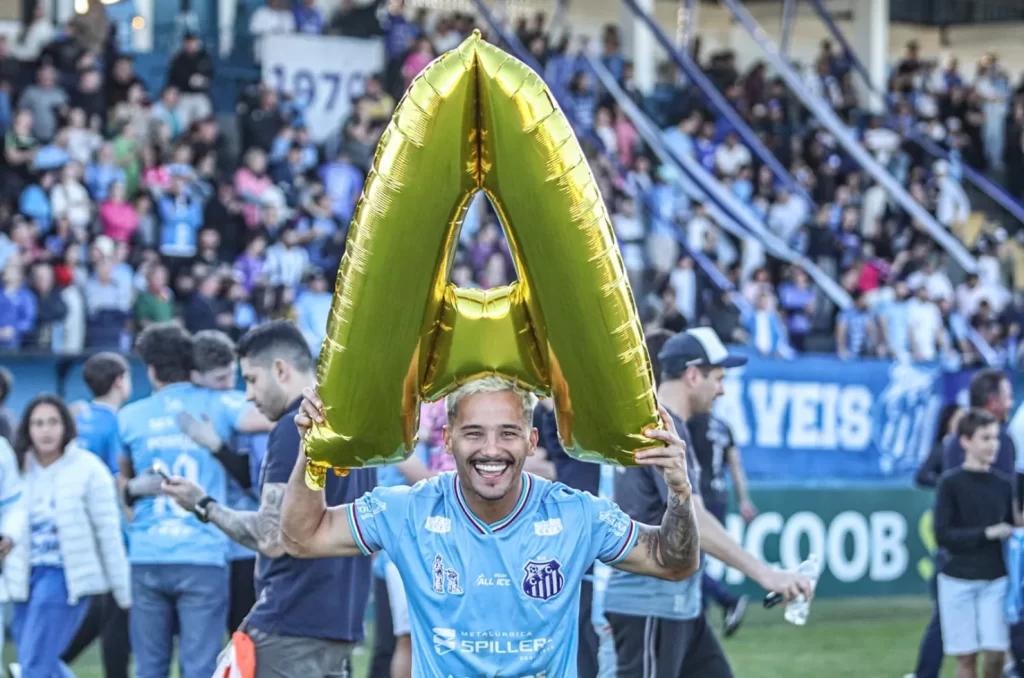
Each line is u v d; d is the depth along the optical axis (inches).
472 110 107.6
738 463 352.8
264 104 561.0
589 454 121.2
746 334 541.3
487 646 118.4
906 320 577.9
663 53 839.1
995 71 815.7
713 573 429.1
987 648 266.4
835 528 449.1
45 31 604.1
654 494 192.9
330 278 508.4
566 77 651.5
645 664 193.8
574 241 109.0
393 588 245.6
